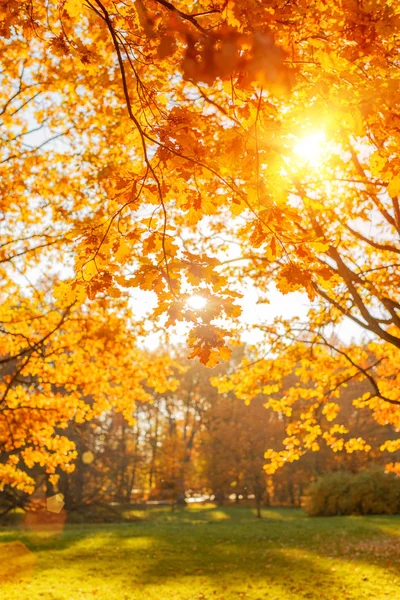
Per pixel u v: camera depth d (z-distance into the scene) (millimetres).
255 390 10344
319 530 23734
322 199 7617
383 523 27234
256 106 2557
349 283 7914
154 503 50062
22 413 9664
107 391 10148
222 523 29328
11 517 30188
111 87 7785
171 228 2883
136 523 30094
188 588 12727
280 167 2668
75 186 8461
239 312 2697
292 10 2316
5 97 8266
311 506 35406
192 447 59250
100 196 8188
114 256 2979
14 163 8438
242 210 2926
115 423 43375
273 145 2602
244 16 2189
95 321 9352
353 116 2631
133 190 2984
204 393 56094
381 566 14555
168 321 2686
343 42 2615
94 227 2965
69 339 9414
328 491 35250
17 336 9555
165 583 13305
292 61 2582
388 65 2824
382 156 2893
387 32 2387
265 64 1895
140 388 10109
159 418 58625
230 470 43781
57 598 11625
